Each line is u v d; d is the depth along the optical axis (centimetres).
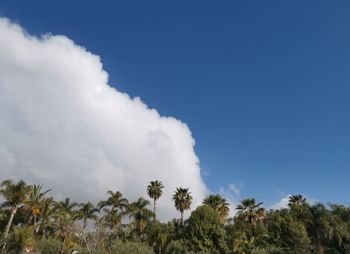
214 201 7419
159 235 6094
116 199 7381
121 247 5388
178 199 7762
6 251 5128
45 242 5600
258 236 6112
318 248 6431
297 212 7100
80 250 4612
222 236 6050
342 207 7525
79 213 6831
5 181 5869
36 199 6462
